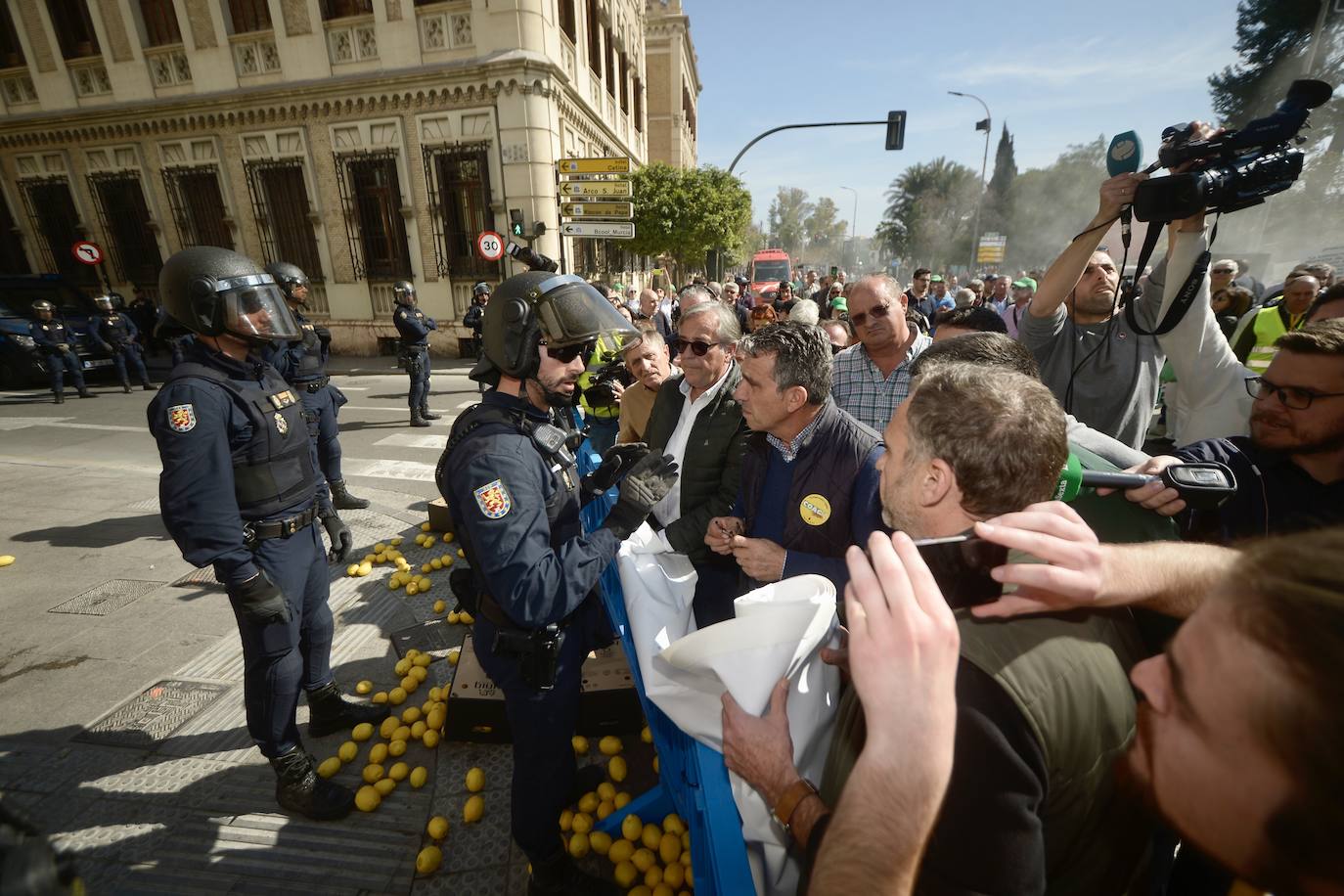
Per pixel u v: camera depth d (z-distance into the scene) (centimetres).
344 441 725
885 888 54
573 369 153
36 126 1432
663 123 3053
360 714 257
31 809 212
